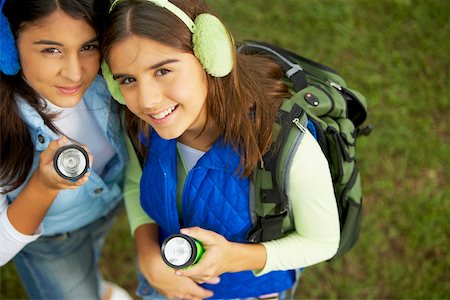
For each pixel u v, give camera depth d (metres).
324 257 1.79
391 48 3.46
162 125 1.53
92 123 1.80
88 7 1.46
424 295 2.84
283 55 1.83
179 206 1.79
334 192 1.77
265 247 1.74
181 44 1.44
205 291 1.90
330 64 3.41
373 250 2.95
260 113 1.58
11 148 1.68
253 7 3.55
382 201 3.06
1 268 2.91
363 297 2.87
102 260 2.97
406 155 3.17
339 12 3.54
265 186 1.60
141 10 1.42
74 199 1.88
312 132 1.63
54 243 2.07
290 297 2.12
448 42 3.47
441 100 3.29
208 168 1.65
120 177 2.04
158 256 1.90
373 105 3.28
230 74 1.55
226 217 1.69
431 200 3.05
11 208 1.70
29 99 1.64
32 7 1.43
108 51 1.47
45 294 2.22
